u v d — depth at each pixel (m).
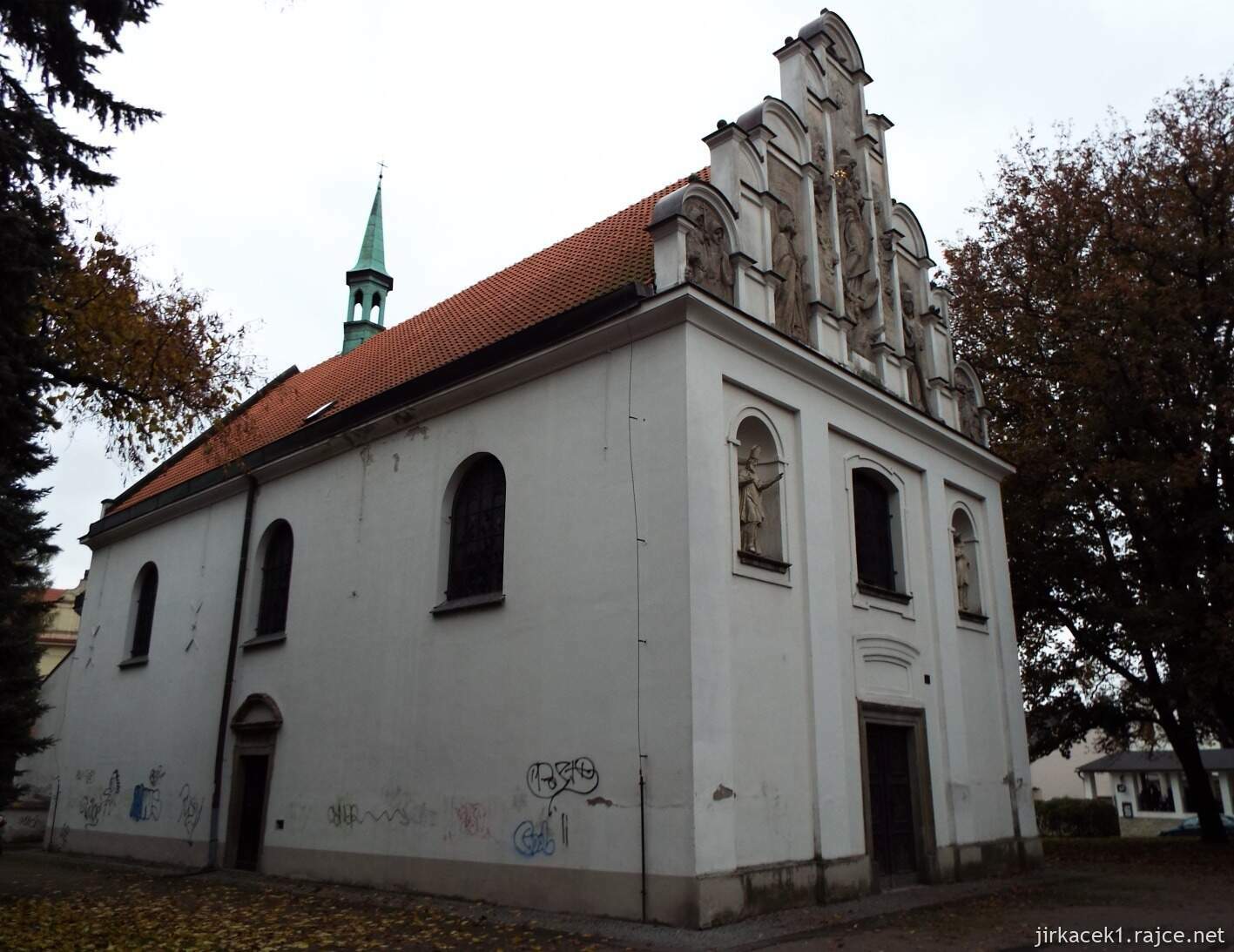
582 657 12.01
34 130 10.80
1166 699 20.08
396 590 15.15
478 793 12.86
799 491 13.38
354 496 16.61
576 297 14.63
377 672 15.03
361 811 14.59
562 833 11.64
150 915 12.02
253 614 18.42
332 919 11.54
